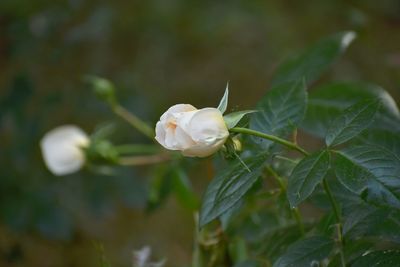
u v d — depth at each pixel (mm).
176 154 1036
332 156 746
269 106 773
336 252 764
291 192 694
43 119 1483
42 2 1687
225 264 932
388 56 1310
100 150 1114
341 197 770
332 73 1630
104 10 1577
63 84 1652
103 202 1485
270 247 833
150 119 1592
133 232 1764
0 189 1464
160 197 1063
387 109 892
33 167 1498
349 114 712
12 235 1604
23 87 1465
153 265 879
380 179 680
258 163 719
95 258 1697
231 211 799
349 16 1454
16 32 1554
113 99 1176
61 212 1465
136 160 1114
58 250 1705
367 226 716
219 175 726
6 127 1506
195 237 949
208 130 700
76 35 1536
